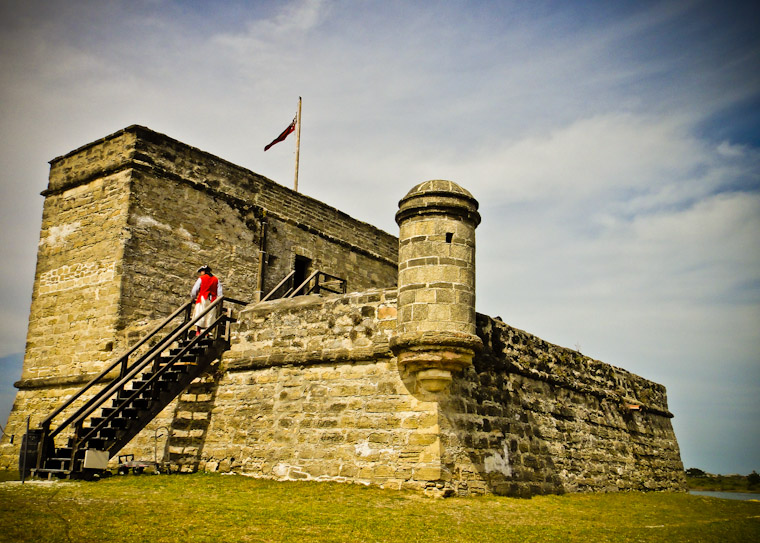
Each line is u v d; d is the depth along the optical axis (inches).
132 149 738.2
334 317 522.9
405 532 334.3
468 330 458.9
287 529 326.3
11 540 282.2
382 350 486.3
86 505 359.9
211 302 644.7
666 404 860.0
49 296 769.6
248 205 850.1
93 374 697.0
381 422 473.1
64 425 489.1
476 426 483.8
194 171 794.8
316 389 513.7
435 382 455.8
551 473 558.6
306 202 938.1
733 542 366.6
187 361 571.2
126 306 703.1
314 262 934.4
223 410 562.6
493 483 479.8
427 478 440.5
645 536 366.6
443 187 478.6
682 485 834.8
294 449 506.9
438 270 462.6
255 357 559.5
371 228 1051.9
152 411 531.2
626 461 704.4
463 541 323.9
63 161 805.2
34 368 759.1
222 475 522.9
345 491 441.4
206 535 306.8
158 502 378.3
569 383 634.8
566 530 367.2
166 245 749.3
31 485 428.8
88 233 752.3
